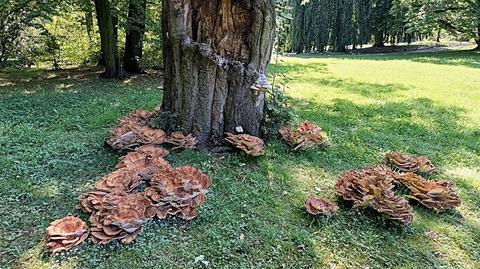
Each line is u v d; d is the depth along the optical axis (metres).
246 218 2.59
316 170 3.48
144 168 2.77
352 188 2.80
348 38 20.12
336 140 4.33
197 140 3.65
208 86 3.57
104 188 2.49
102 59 11.17
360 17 20.00
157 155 3.13
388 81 8.70
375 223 2.62
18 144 3.76
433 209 2.87
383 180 2.80
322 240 2.41
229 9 3.55
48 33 10.30
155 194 2.45
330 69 10.67
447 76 9.63
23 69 10.23
